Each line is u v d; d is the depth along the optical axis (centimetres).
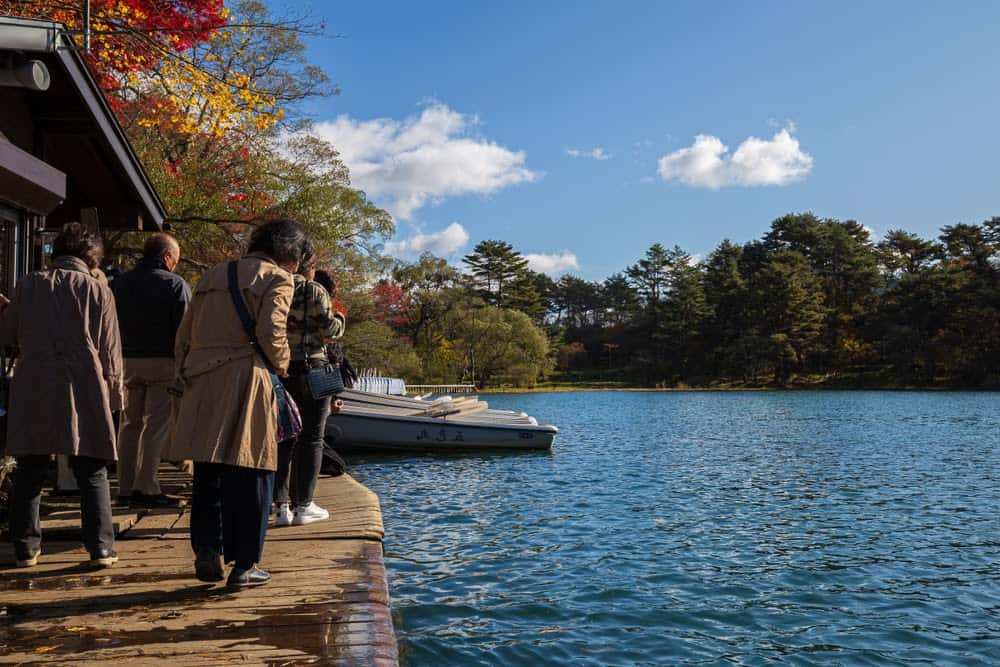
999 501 1255
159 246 575
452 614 621
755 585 732
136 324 563
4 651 301
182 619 340
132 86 1186
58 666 286
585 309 14788
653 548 878
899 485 1445
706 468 1686
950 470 1688
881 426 3250
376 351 5541
